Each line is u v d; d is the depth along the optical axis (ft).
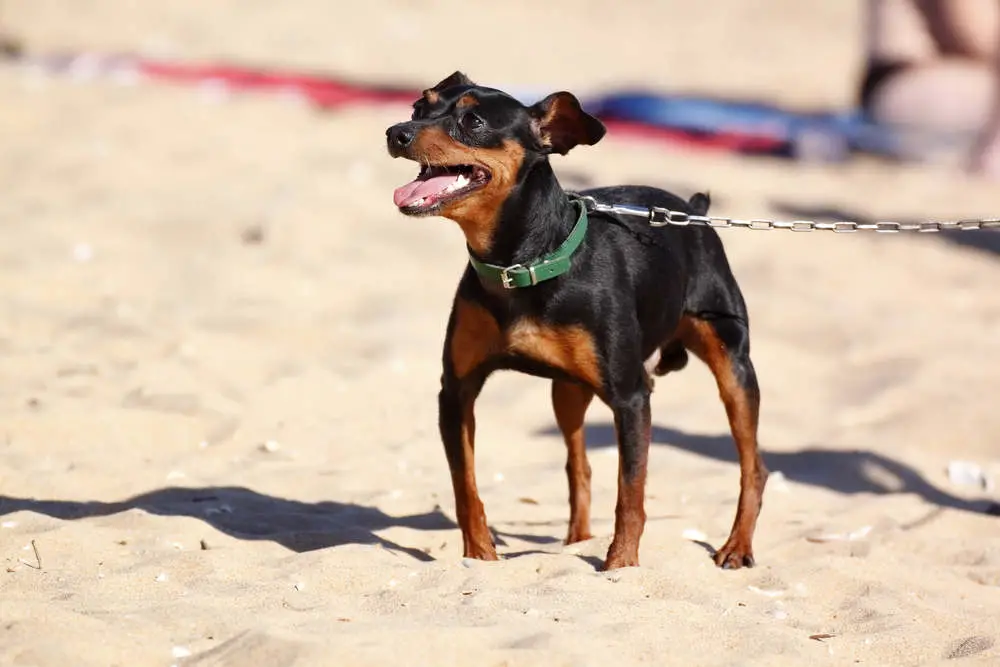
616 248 22.29
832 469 31.65
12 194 50.39
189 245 46.16
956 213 61.72
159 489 26.17
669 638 18.61
